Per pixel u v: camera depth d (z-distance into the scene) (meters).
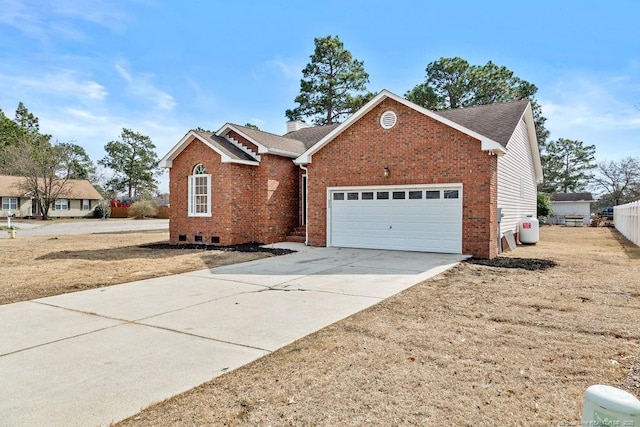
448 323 5.68
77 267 11.05
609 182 48.84
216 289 8.11
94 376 4.02
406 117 13.47
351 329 5.44
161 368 4.21
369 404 3.41
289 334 5.28
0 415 3.27
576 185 51.78
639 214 16.52
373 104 13.90
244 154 16.77
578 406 3.36
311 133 21.44
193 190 16.89
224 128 17.31
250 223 16.73
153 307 6.71
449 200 12.88
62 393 3.66
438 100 33.16
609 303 6.81
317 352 4.61
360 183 14.40
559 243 17.75
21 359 4.47
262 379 3.92
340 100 34.44
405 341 4.95
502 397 3.52
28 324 5.78
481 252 12.30
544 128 37.06
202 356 4.54
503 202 14.33
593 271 9.97
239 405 3.41
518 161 16.94
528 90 34.47
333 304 6.82
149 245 16.88
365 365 4.23
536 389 3.68
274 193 16.89
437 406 3.37
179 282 8.87
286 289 8.06
